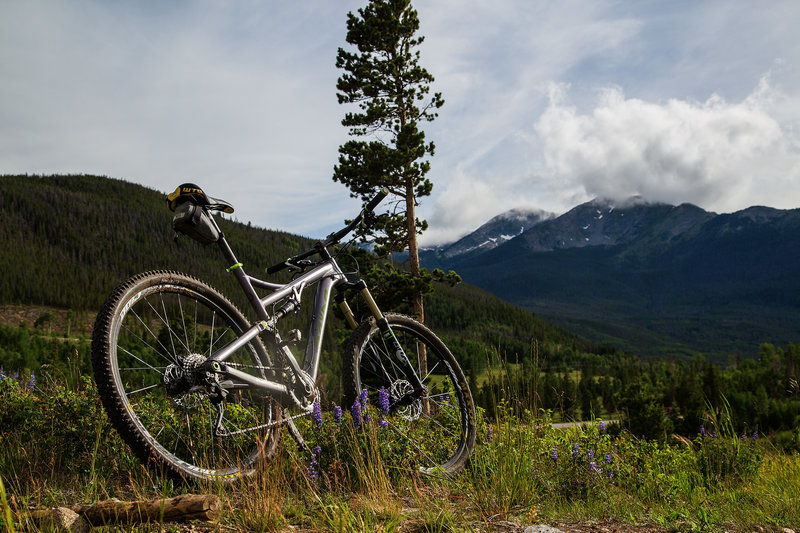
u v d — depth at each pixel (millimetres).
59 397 3352
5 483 2654
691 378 56219
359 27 22438
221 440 2742
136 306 2340
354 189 21906
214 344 2578
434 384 3523
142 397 2645
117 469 3051
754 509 3432
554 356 132250
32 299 168250
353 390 3107
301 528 2191
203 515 1895
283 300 2977
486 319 199875
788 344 117438
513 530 2365
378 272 20500
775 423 28641
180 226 2580
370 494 2561
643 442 5492
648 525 2805
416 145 21234
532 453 3395
